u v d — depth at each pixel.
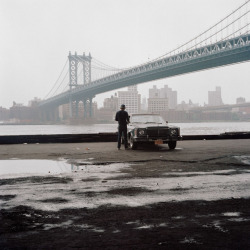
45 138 16.23
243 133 18.73
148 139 11.89
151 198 4.75
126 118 12.37
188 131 90.75
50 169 7.43
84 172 7.00
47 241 3.17
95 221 3.75
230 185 5.59
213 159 8.89
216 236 3.27
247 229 3.46
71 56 171.88
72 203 4.52
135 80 108.31
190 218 3.83
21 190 5.32
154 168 7.46
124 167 7.64
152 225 3.60
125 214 4.00
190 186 5.53
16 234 3.36
